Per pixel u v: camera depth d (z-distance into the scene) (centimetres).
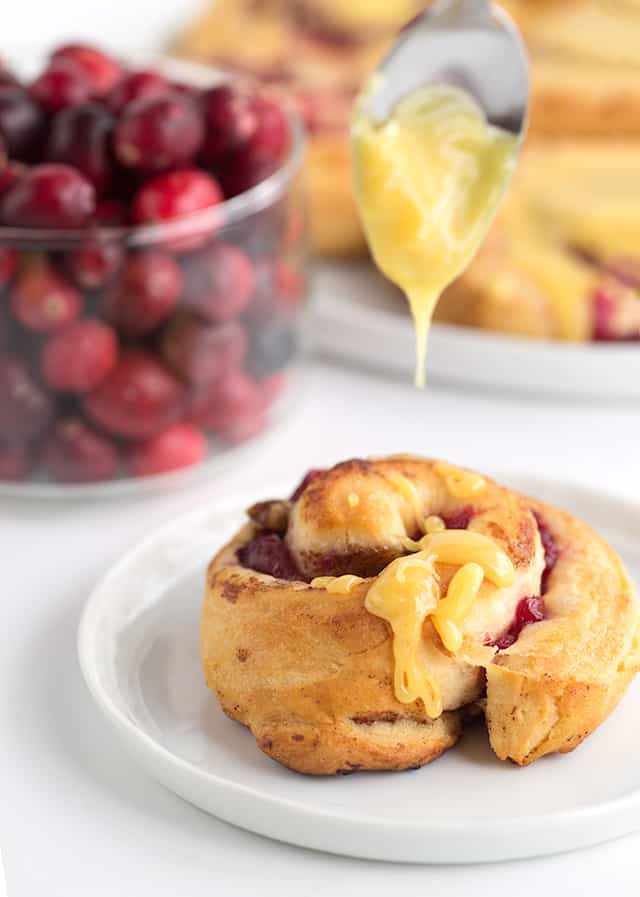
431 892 43
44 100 54
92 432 53
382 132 47
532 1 74
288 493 52
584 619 45
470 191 47
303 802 44
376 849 43
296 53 70
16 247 51
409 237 47
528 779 44
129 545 53
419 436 57
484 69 47
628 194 64
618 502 51
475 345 58
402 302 61
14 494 54
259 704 44
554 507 49
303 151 55
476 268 60
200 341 52
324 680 44
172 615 49
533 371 58
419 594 44
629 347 58
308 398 59
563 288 59
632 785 44
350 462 47
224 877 43
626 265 62
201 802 44
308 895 43
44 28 75
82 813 45
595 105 67
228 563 47
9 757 46
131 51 73
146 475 54
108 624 48
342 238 63
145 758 44
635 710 46
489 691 44
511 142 47
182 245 51
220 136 53
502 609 45
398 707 44
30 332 51
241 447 55
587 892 43
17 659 49
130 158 52
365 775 44
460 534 45
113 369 52
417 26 48
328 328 60
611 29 71
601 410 58
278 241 54
